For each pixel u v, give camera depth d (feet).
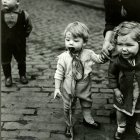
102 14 33.81
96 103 15.58
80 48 12.32
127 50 11.52
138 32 11.46
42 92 16.55
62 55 12.66
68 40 12.21
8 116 14.44
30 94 16.34
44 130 13.56
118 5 12.80
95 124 13.57
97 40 24.77
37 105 15.37
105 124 13.97
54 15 32.32
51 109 15.07
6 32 16.52
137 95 12.26
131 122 13.99
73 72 12.51
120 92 12.44
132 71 11.98
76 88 12.81
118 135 12.98
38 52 21.85
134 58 11.96
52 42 23.97
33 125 13.87
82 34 12.11
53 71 18.94
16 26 16.44
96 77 18.20
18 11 16.35
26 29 16.85
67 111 13.04
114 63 12.16
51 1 38.37
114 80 12.46
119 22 13.19
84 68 12.62
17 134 13.26
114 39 11.94
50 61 20.35
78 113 14.69
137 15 12.69
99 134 13.34
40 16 31.73
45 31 26.78
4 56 16.74
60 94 12.43
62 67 12.57
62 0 38.47
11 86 17.06
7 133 13.32
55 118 14.39
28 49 22.39
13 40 16.52
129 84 12.10
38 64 19.85
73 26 12.12
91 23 30.09
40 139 13.00
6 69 16.89
